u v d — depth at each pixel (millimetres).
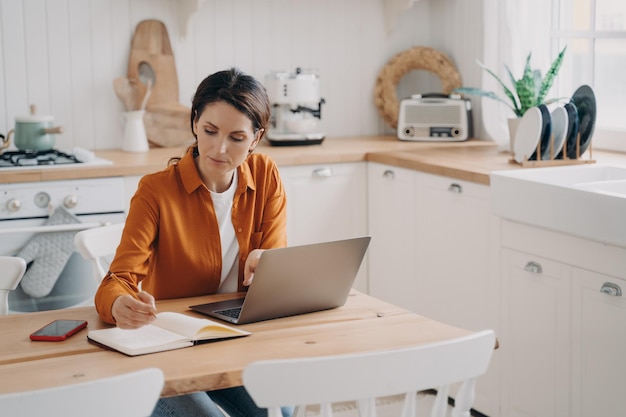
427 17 4691
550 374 2904
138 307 1847
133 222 2115
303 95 4195
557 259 2824
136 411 1432
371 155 3938
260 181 2311
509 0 3840
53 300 3422
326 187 3928
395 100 4562
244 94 2035
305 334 1896
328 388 1476
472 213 3268
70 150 4027
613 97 3764
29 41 3955
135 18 4129
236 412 2199
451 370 1576
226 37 4320
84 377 1634
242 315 1955
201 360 1724
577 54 3910
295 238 3898
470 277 3314
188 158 2182
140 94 4117
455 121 4258
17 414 1340
